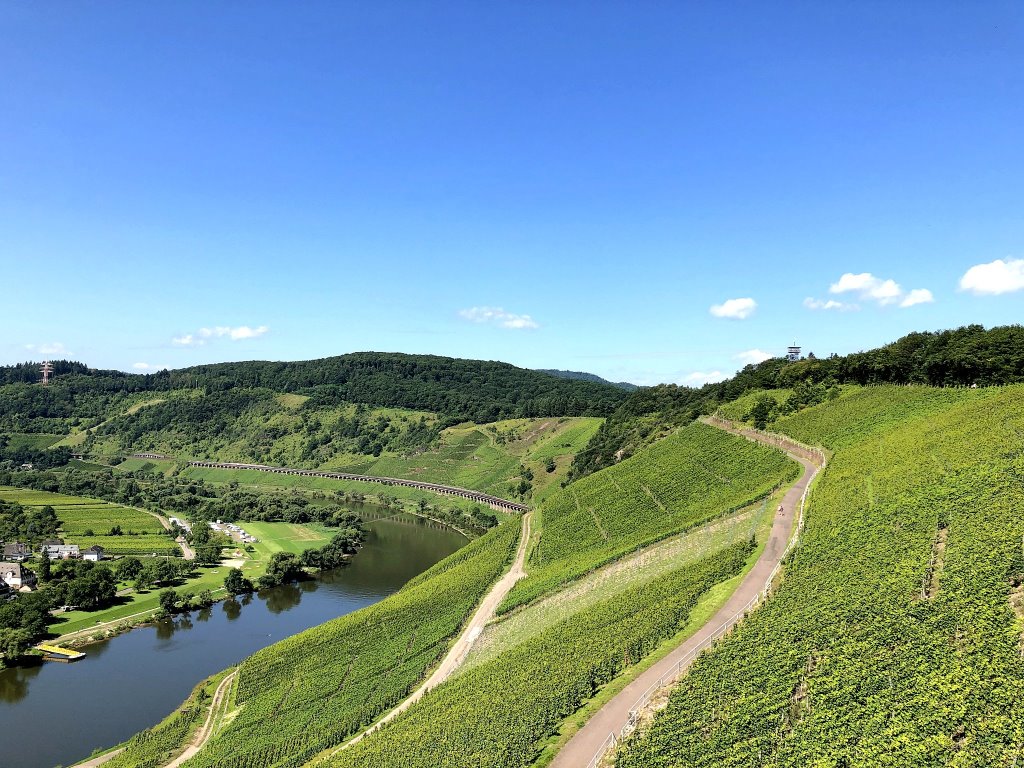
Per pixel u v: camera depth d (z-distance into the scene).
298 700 102.12
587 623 86.50
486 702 73.50
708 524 109.56
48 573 177.38
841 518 85.38
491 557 150.62
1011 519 64.88
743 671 58.09
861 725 46.41
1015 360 125.12
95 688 120.88
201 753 91.88
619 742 54.16
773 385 198.25
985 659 47.97
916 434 107.12
